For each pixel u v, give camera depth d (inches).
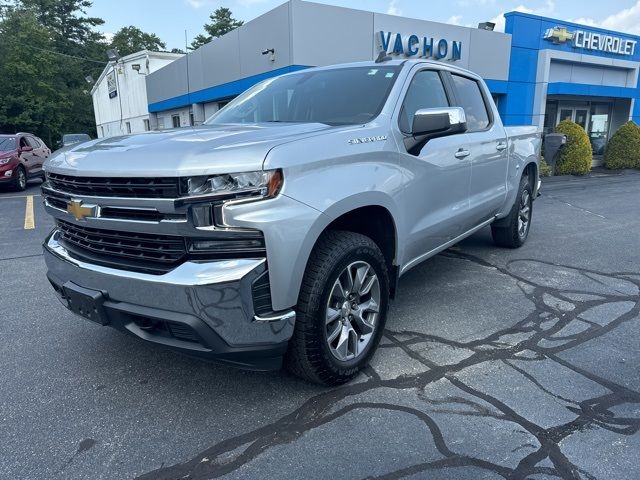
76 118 1854.1
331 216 103.7
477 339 142.3
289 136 105.7
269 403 112.0
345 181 108.7
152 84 944.9
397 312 162.7
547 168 604.1
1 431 103.5
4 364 132.3
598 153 786.8
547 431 100.6
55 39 2375.7
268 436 100.6
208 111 742.5
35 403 113.8
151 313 96.6
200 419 106.7
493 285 188.4
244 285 92.1
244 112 158.6
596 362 128.7
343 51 498.9
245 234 92.0
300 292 104.2
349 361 116.8
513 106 652.1
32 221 345.7
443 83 166.6
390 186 123.4
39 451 97.1
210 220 91.6
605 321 154.5
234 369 128.1
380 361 129.6
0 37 1476.4
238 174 92.0
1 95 1432.1
